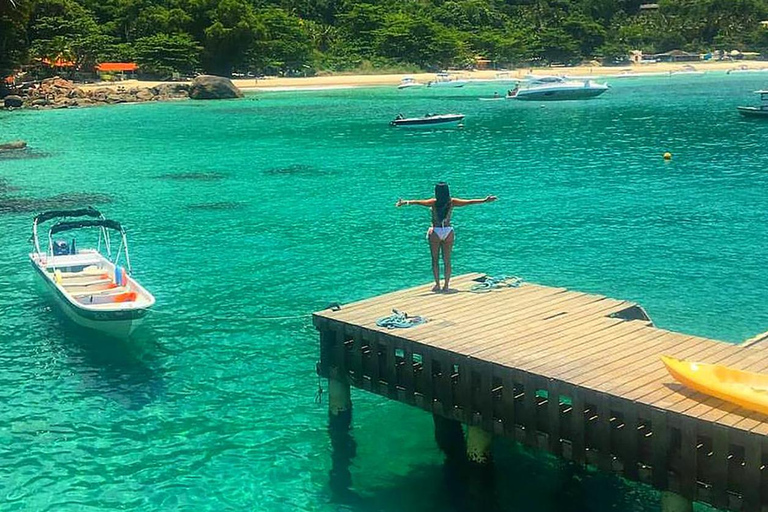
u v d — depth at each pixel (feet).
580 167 166.71
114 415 56.49
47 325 73.97
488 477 47.83
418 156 186.80
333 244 104.68
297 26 498.69
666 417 36.86
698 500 36.55
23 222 119.55
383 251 100.94
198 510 45.29
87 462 50.31
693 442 36.24
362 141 215.92
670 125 241.76
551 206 126.52
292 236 109.50
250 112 301.43
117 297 71.56
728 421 35.65
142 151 200.34
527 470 48.67
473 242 104.32
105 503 46.01
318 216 122.62
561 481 47.44
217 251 101.60
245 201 135.54
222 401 58.75
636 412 37.86
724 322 72.90
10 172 168.66
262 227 115.44
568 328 48.88
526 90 340.80
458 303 54.44
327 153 193.98
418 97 365.61
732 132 220.43
